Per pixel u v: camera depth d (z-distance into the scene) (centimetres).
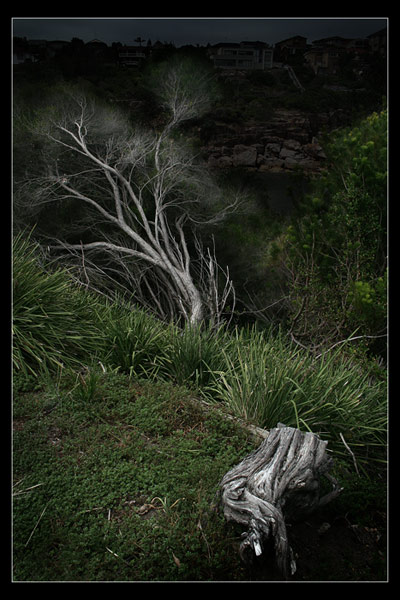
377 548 296
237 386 426
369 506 328
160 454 335
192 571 255
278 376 403
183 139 1340
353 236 754
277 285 1008
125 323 516
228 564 263
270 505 267
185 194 1172
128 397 404
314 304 728
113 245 1052
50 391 390
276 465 288
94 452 330
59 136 1167
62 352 455
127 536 269
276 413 391
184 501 292
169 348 489
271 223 1153
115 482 306
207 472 316
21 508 280
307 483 282
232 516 274
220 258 1134
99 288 1039
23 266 496
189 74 1249
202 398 438
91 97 1228
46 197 1113
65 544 262
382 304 603
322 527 305
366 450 408
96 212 1189
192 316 944
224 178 1273
